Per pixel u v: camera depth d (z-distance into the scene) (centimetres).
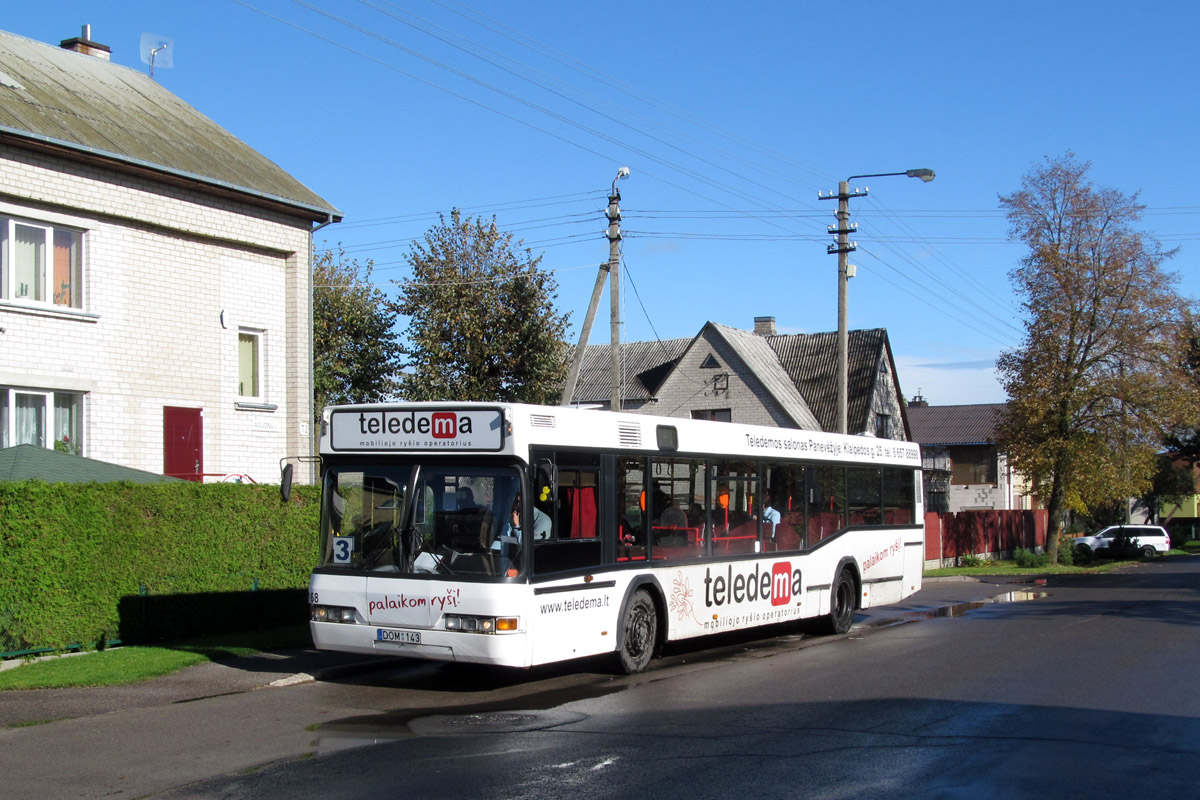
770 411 4572
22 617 1215
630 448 1207
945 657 1365
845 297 2738
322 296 3123
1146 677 1188
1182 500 8006
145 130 1955
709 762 776
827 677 1193
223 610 1463
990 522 4797
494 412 1039
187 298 1892
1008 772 750
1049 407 4150
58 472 1388
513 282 2775
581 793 692
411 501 1066
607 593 1151
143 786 714
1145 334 4091
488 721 933
